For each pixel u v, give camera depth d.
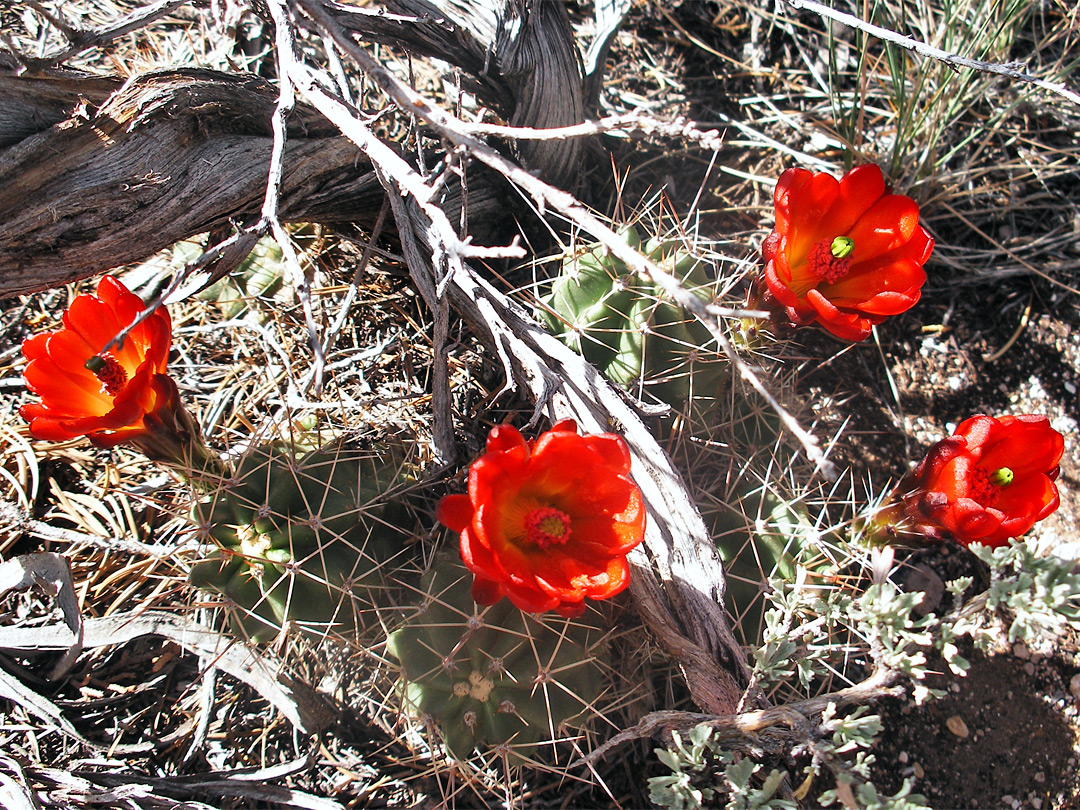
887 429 0.47
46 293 0.46
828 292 0.40
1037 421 0.37
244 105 0.37
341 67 0.40
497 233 0.46
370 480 0.40
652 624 0.37
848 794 0.34
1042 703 0.42
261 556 0.37
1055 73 0.50
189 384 0.45
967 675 0.43
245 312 0.46
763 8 0.54
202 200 0.37
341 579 0.38
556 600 0.32
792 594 0.37
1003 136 0.52
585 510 0.35
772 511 0.39
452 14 0.41
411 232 0.39
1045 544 0.44
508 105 0.44
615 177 0.45
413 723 0.40
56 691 0.41
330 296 0.46
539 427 0.42
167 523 0.42
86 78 0.36
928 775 0.41
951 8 0.48
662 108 0.52
